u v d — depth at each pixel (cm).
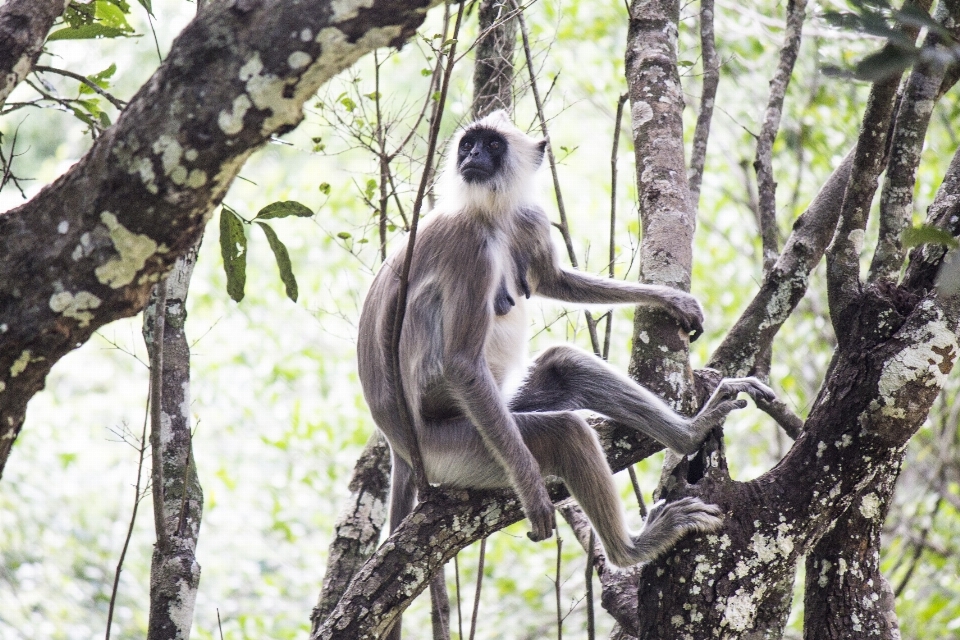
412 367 987
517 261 1085
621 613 958
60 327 546
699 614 711
